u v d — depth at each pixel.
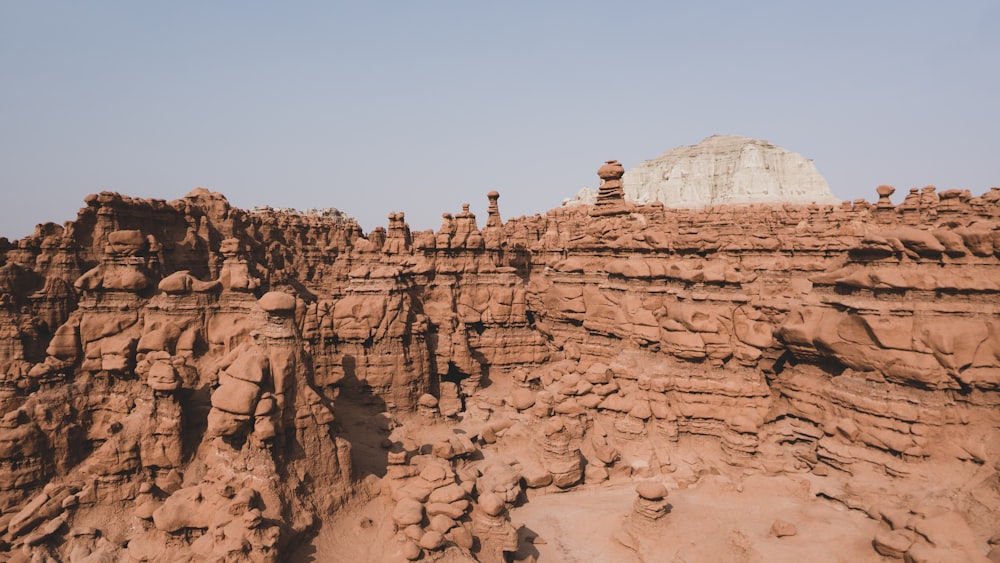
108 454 30.16
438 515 25.02
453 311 52.69
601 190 55.97
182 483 29.95
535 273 67.69
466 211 57.06
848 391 31.28
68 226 39.75
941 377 28.28
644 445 35.81
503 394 48.81
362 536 26.09
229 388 25.95
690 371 36.81
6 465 30.36
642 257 45.22
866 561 22.70
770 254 48.00
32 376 33.22
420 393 44.59
